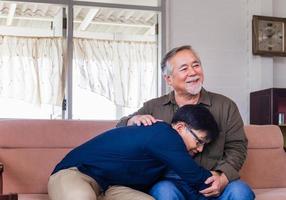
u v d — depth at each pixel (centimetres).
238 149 200
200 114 176
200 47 460
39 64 434
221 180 176
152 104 211
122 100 461
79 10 480
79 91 445
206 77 459
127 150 163
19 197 201
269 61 457
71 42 439
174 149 160
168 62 204
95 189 163
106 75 457
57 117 435
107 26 543
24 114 434
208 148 196
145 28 527
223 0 467
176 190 171
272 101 409
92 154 168
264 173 248
